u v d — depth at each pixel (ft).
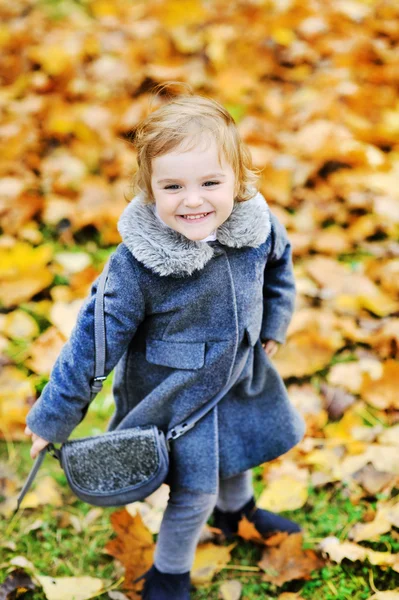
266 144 10.48
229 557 5.91
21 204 9.61
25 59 12.55
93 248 9.34
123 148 10.67
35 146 10.71
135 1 14.49
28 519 6.36
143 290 4.39
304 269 8.73
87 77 12.09
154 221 4.31
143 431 4.82
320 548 5.94
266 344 5.39
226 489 5.96
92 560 6.04
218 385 4.78
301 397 7.26
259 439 5.33
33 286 8.48
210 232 4.23
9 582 5.71
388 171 10.00
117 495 4.93
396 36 13.15
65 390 4.56
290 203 9.73
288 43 12.69
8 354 7.82
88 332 4.42
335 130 10.43
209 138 4.02
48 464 6.93
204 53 12.50
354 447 6.69
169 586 5.42
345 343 7.91
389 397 7.13
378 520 5.96
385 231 9.39
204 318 4.58
